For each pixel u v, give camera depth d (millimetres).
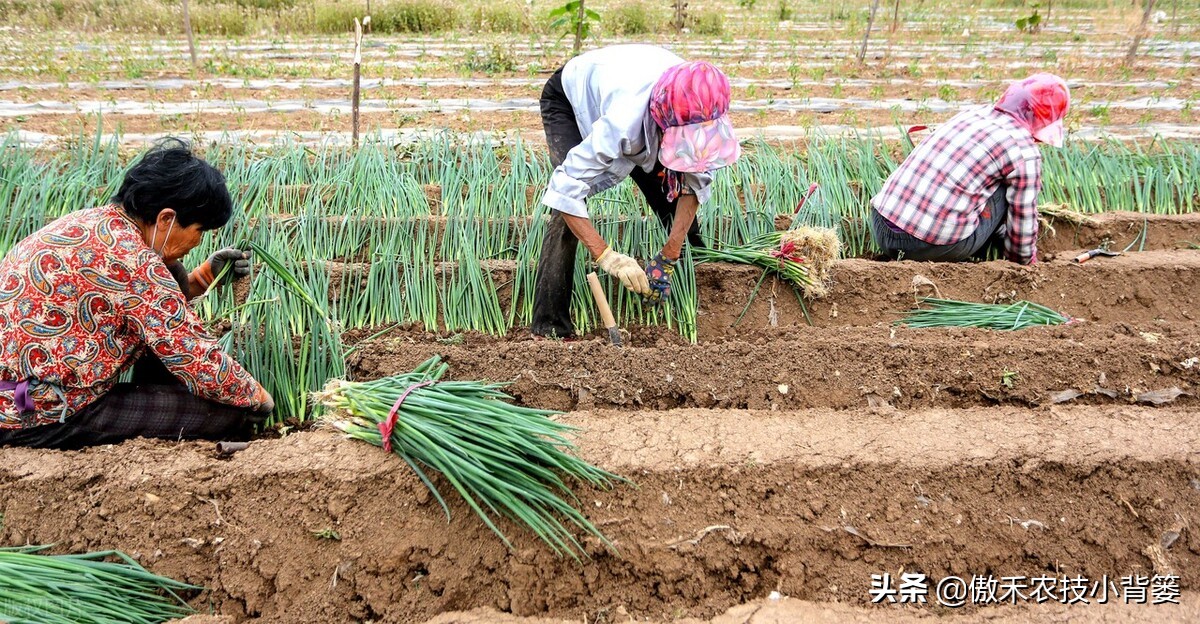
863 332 3279
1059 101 3461
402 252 3553
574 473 2312
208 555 2207
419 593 2242
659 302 3320
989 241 3883
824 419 2643
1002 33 10156
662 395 2816
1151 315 3613
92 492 2193
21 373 2193
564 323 3256
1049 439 2549
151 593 2156
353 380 2828
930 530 2373
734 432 2543
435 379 2555
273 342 2768
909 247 3732
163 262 2256
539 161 4234
